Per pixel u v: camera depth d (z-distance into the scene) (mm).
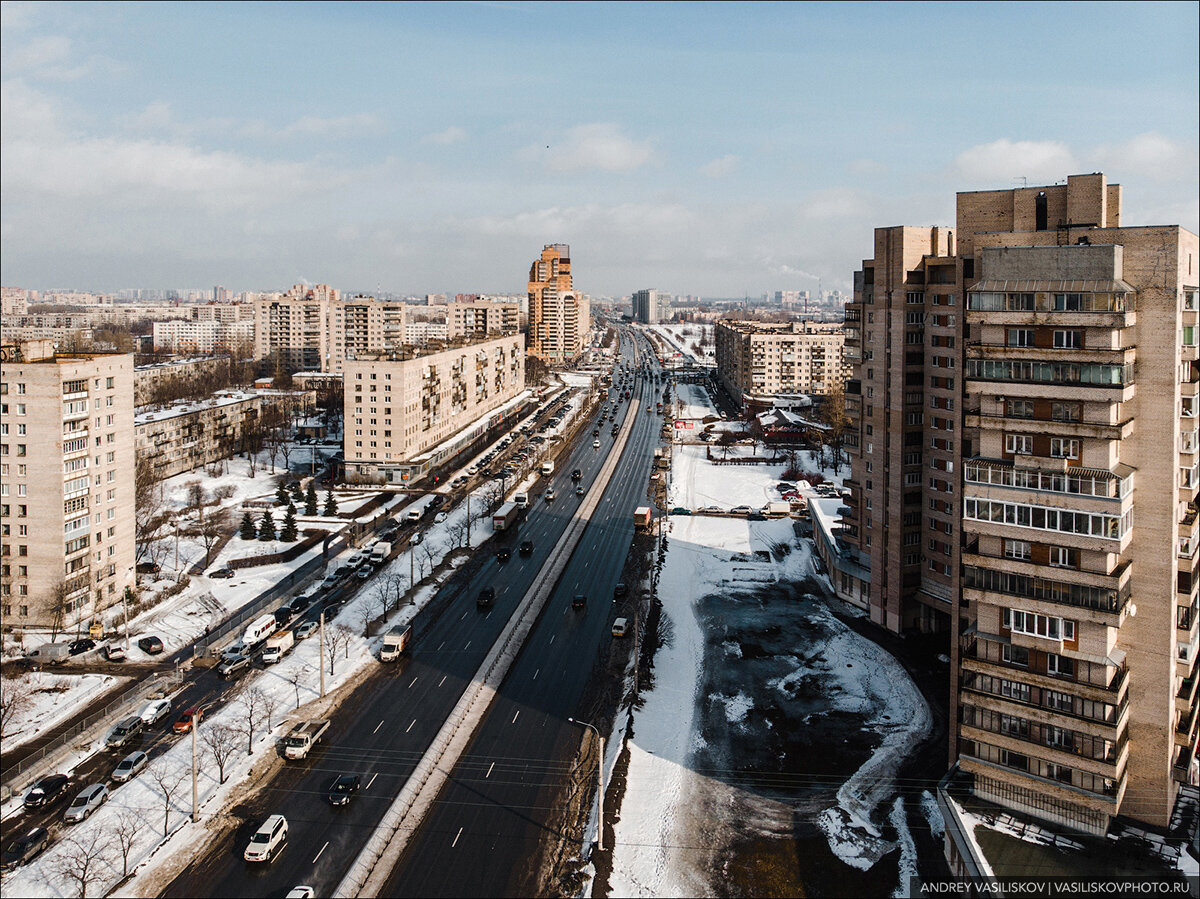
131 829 74562
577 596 131750
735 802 79125
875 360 117312
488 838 74062
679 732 92125
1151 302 64875
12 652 110812
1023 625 69000
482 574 146375
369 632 119375
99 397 124312
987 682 70625
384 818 76750
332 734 91625
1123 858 63094
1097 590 64875
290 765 85500
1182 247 65250
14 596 119250
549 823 76312
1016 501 68312
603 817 76938
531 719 95688
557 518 185500
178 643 116125
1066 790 66562
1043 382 66875
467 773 84438
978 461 70062
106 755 87625
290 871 69375
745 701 98875
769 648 113625
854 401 127125
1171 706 66125
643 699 99812
